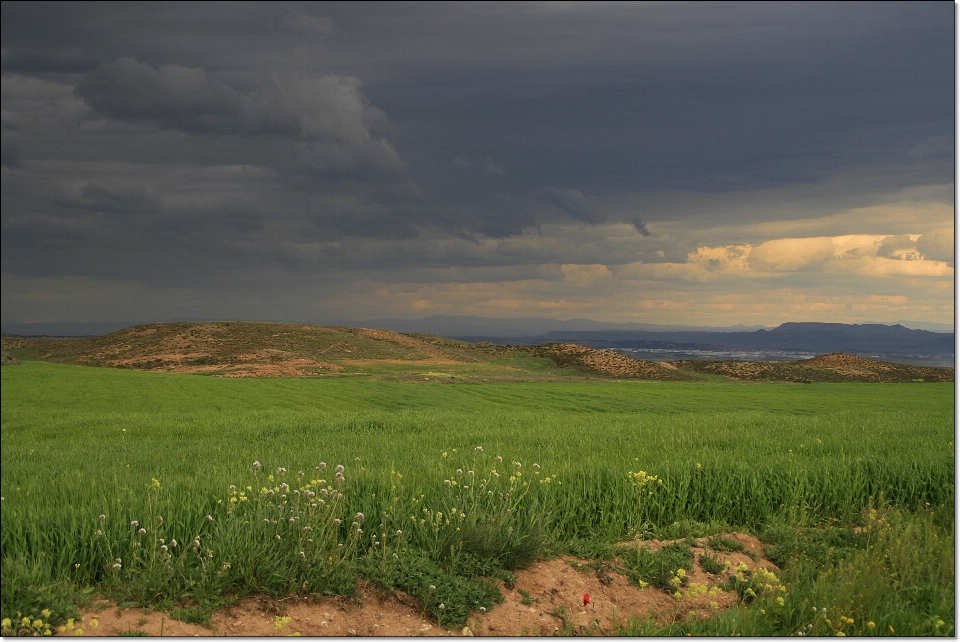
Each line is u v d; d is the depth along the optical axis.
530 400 48.34
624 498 10.05
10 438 22.86
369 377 80.88
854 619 6.80
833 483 11.42
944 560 8.08
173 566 6.82
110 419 28.48
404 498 9.08
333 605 6.80
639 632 6.64
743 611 7.09
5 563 6.38
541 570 8.07
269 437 21.03
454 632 6.60
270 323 125.44
